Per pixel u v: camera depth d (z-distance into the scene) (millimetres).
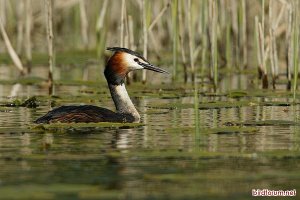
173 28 23984
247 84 24703
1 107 19172
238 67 27984
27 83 24656
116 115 16688
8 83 24391
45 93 22641
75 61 31875
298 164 12391
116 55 17828
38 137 14781
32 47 36688
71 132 15359
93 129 15742
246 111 18672
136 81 25812
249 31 34688
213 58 23016
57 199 10203
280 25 30578
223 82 25375
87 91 22625
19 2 32062
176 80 25500
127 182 11203
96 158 12773
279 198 10516
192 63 24625
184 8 28781
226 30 28125
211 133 15008
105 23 32781
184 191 10727
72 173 11734
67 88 24281
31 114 17953
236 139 14609
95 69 29891
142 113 18328
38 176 11516
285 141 14320
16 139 14570
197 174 11664
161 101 20797
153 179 11344
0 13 32969
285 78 25781
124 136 14875
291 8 22281
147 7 23234
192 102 20328
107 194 10492
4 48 35844
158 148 13578
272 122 16422
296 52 19797
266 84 23312
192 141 14336
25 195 10352
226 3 29750
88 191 10609
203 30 24953
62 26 39406
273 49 23125
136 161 12594
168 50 34625
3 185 10930
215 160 12695
